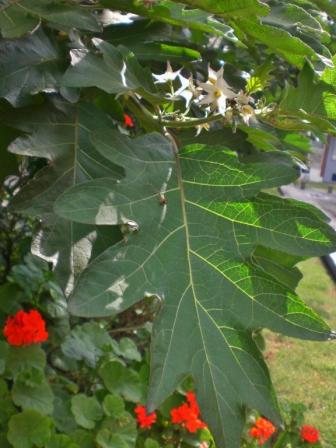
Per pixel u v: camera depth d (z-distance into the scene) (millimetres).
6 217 887
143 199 275
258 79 351
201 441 897
